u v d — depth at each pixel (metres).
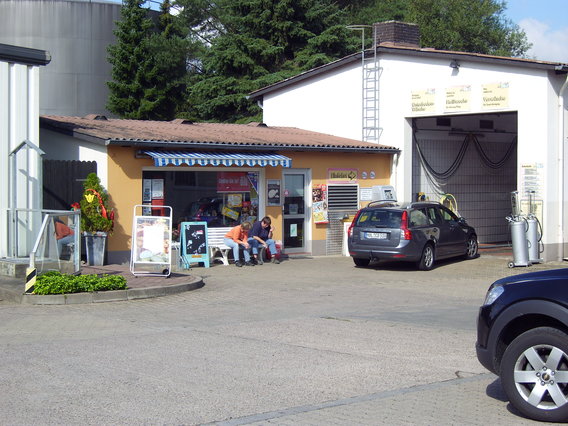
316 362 8.33
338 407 6.61
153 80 35.94
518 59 19.86
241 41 35.59
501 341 6.60
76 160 17.66
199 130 21.25
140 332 10.00
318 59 34.25
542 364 6.24
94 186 16.62
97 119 21.03
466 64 21.06
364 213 18.16
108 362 8.20
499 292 6.62
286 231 20.70
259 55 35.81
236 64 35.44
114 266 16.61
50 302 12.20
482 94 20.69
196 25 44.84
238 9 36.56
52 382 7.32
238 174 19.58
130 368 7.93
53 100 36.59
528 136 19.64
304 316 11.46
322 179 21.30
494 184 25.80
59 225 13.92
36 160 15.71
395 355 8.77
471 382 7.60
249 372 7.82
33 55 15.59
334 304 12.78
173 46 36.91
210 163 17.78
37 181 15.64
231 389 7.15
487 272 17.77
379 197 22.00
